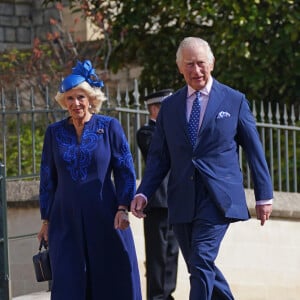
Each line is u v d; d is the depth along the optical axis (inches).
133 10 1035.9
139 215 552.4
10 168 918.4
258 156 546.9
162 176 562.9
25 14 1226.0
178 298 747.4
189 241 552.4
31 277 797.9
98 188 548.4
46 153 561.3
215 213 536.7
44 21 1214.3
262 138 808.9
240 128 549.0
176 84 1037.8
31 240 794.8
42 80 997.8
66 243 548.7
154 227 669.9
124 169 552.7
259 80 970.1
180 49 549.3
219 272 553.0
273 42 972.6
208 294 526.9
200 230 536.1
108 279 550.9
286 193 803.4
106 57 1045.8
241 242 780.0
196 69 543.5
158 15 1035.3
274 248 791.7
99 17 1035.9
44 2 1105.4
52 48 1054.4
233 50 972.6
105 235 549.0
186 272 749.3
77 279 544.4
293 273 798.5
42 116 965.8
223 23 968.9
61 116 850.8
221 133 542.0
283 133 898.7
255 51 974.4
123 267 553.0
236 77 976.3
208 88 549.0
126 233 556.7
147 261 676.1
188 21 1024.9
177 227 553.6
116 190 553.9
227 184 539.8
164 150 560.7
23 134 936.9
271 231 791.1
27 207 791.1
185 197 543.2
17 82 1018.1
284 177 885.2
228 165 543.8
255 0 956.0
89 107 557.6
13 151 930.7
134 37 1040.8
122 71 1082.7
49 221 557.9
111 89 1072.8
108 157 551.5
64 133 557.0
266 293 788.0
